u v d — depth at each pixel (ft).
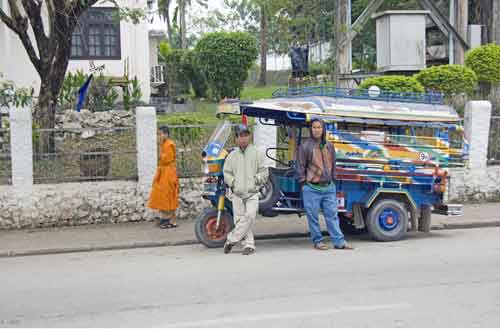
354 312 22.88
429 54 77.05
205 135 45.37
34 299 25.76
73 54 78.89
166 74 100.27
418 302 24.11
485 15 79.15
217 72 83.61
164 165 41.14
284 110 35.37
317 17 99.76
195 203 45.19
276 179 35.81
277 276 28.63
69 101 65.82
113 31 80.28
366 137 36.40
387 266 30.32
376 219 36.83
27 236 39.88
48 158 42.83
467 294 25.22
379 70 68.90
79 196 42.80
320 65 88.94
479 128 49.26
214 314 22.98
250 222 33.88
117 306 24.39
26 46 48.06
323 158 34.35
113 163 44.06
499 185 49.88
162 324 21.98
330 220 35.04
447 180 38.19
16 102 53.62
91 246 37.04
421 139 37.42
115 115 58.95
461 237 38.55
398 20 66.74
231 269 30.37
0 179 42.19
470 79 59.06
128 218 43.83
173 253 35.35
